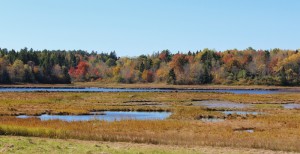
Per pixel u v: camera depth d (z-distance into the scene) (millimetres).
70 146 27141
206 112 59281
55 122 43906
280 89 163875
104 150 26078
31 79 187125
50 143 27969
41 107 64562
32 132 32531
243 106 74562
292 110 66125
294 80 188875
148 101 83312
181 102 82688
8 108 60719
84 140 31141
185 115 55344
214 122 48375
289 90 155375
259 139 35438
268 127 44844
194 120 50906
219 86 179875
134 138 31719
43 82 190625
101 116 55781
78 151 25203
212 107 70688
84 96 92812
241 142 31672
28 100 77438
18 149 24875
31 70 189125
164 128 42406
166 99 88875
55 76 197500
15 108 61969
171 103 79500
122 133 36469
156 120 48938
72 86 175250
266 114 59250
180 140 32094
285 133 40500
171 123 45875
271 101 87875
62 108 63594
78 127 40531
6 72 179375
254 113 61562
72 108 64000
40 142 28203
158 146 29328
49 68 199000
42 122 43219
